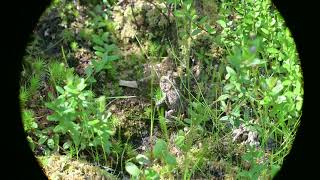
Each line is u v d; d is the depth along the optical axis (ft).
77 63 16.20
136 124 15.03
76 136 12.87
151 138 14.08
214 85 15.65
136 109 15.30
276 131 14.33
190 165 13.98
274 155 13.53
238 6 17.01
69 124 12.55
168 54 16.55
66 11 17.12
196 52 16.43
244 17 15.76
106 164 14.10
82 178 13.46
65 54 16.31
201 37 16.57
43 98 15.28
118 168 14.15
